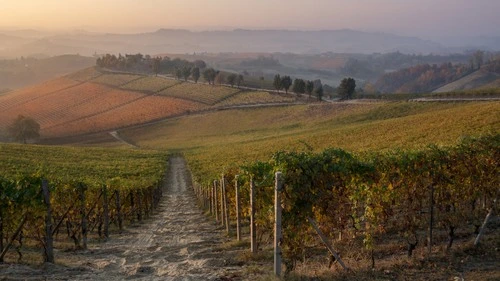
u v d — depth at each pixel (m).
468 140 12.55
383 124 68.62
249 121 130.00
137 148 114.50
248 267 10.29
